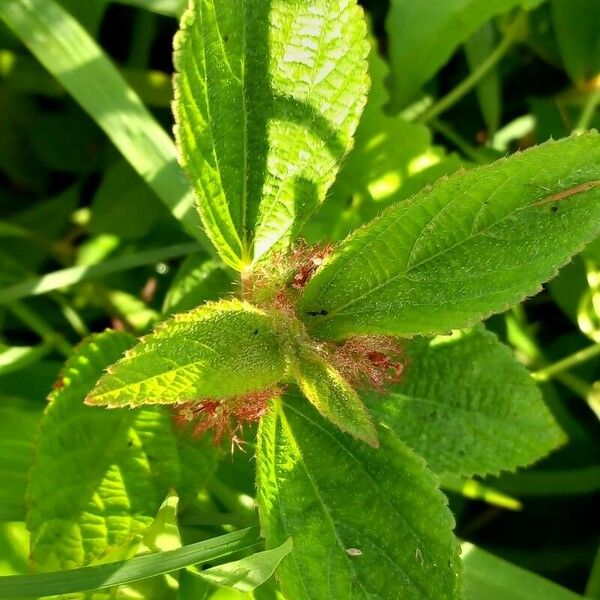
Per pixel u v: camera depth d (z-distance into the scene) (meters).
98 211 0.25
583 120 0.25
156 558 0.16
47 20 0.22
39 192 0.27
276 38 0.14
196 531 0.19
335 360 0.15
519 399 0.18
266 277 0.15
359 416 0.14
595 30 0.26
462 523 0.25
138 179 0.25
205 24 0.14
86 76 0.21
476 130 0.27
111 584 0.15
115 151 0.26
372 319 0.15
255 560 0.15
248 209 0.15
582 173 0.13
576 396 0.26
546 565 0.25
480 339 0.18
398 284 0.15
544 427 0.18
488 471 0.18
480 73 0.26
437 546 0.15
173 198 0.21
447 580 0.15
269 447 0.16
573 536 0.25
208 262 0.21
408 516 0.15
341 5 0.14
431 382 0.18
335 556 0.15
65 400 0.17
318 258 0.15
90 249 0.25
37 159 0.27
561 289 0.24
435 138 0.27
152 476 0.18
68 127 0.27
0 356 0.22
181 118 0.14
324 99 0.15
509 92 0.28
